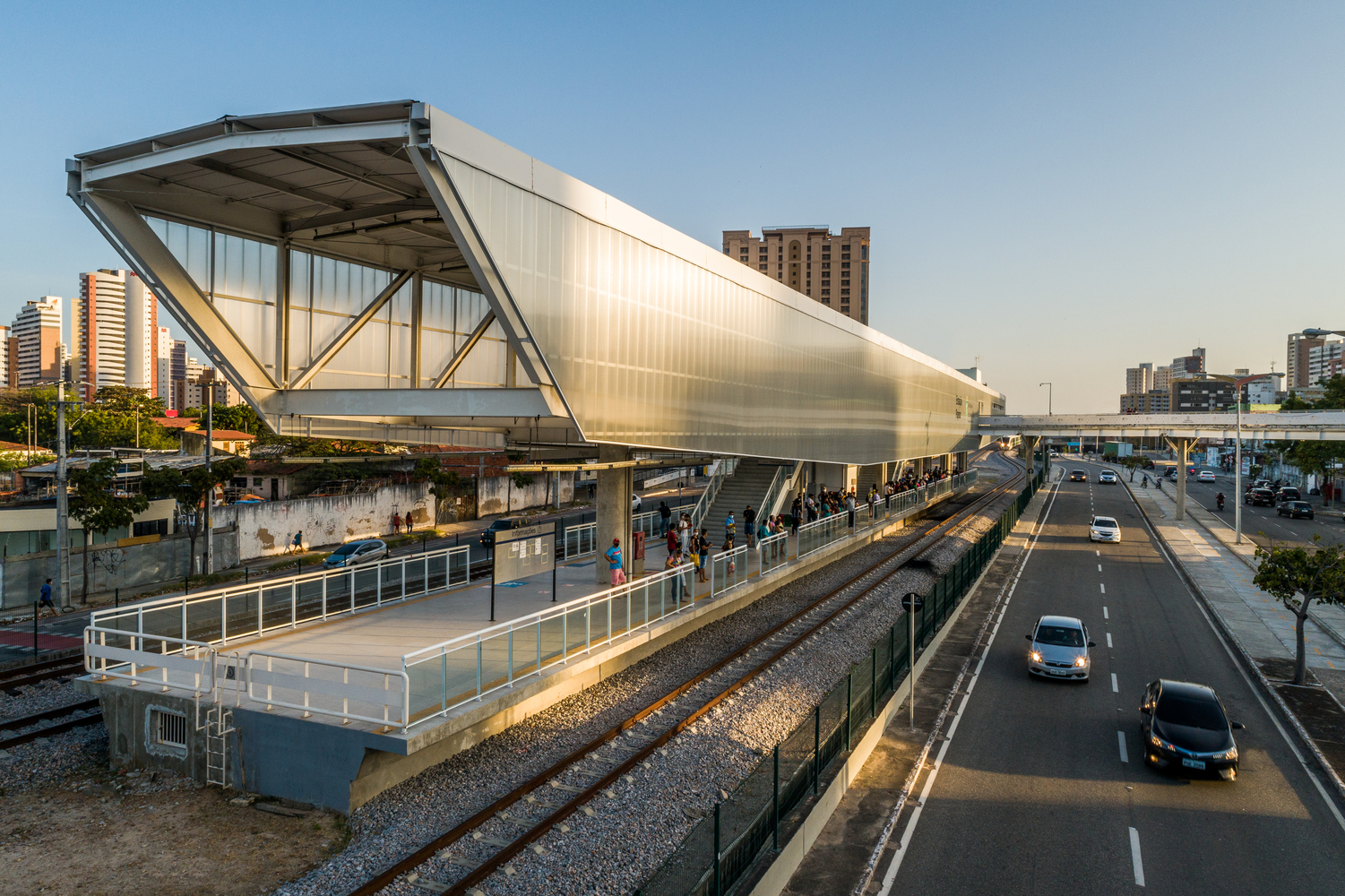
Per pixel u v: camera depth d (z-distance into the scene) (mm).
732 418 24203
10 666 19125
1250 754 15430
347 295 19672
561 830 11648
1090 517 56031
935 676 20172
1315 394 130375
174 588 30312
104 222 15141
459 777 13320
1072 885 10969
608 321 17938
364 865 10562
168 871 10539
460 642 12844
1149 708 15758
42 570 27984
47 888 10133
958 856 11703
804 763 12594
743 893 9750
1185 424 54250
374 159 14312
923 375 51219
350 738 11914
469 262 14086
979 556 32219
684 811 12578
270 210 17656
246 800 12430
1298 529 50000
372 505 45344
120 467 40438
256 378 17750
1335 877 11219
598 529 22125
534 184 15375
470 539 43469
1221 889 10906
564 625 15250
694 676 18781
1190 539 44688
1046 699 18547
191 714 13094
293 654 14938
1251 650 22281
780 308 27688
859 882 10984
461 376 22547
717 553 24156
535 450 22984
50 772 13523
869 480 48812
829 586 29703
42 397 99125
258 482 49219
